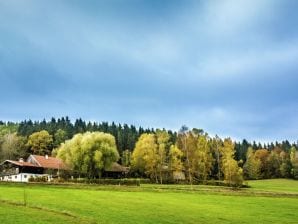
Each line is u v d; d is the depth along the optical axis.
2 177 144.25
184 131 152.38
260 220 52.88
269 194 86.50
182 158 150.38
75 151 125.50
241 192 88.25
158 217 49.69
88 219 44.03
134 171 161.25
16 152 183.88
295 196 86.25
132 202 63.03
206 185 127.44
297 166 197.62
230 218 52.84
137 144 148.62
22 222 39.50
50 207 51.00
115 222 44.19
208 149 150.12
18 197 59.25
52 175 142.50
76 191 74.94
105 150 125.44
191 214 54.09
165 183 134.62
